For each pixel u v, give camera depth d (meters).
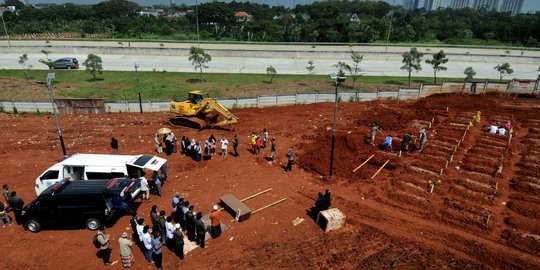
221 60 57.28
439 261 13.24
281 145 24.47
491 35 88.88
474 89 36.19
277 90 39.31
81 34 88.69
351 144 23.52
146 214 16.28
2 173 20.30
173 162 21.58
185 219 14.30
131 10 142.00
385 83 44.00
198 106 27.38
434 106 32.00
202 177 19.83
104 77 45.88
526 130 26.16
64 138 25.81
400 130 26.73
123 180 16.05
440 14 149.62
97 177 17.39
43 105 32.28
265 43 68.56
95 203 14.74
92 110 32.62
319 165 21.00
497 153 21.97
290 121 29.77
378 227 15.33
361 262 13.26
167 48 59.56
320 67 53.81
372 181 19.20
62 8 123.38
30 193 18.17
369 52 60.22
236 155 22.38
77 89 39.91
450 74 50.22
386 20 91.00
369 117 29.42
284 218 16.03
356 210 16.59
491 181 18.73
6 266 13.20
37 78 45.44
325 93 35.09
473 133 25.56
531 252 13.66
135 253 13.78
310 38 81.81
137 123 29.20
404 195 17.48
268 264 13.20
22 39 68.62
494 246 14.05
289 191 18.38
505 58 59.22
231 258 13.52
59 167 17.12
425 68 54.06
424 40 88.31
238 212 15.68
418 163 20.86
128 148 23.86
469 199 17.27
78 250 13.98
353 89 39.69
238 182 19.23
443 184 18.53
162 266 13.14
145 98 36.97
